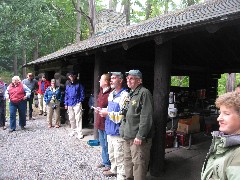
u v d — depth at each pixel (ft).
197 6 19.36
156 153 14.21
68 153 19.03
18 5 54.39
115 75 13.05
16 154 18.89
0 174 15.17
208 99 32.09
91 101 24.99
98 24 52.29
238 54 25.16
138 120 11.82
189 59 28.50
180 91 30.76
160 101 13.93
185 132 18.99
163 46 13.74
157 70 13.97
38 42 70.90
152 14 63.31
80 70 27.66
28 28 55.31
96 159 17.71
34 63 35.32
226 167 4.44
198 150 18.56
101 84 15.19
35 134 25.07
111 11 53.06
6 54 59.31
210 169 4.84
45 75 38.32
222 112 4.79
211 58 27.73
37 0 57.06
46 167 16.29
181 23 10.63
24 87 26.81
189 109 24.93
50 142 22.08
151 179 13.91
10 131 26.04
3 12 51.75
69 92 23.32
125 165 12.77
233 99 4.66
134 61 23.34
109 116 13.20
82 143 21.70
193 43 22.35
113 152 14.46
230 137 4.52
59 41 78.79
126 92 13.07
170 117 19.84
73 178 14.55
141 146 11.78
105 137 15.46
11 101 26.11
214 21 9.03
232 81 44.45
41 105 36.83
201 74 35.65
